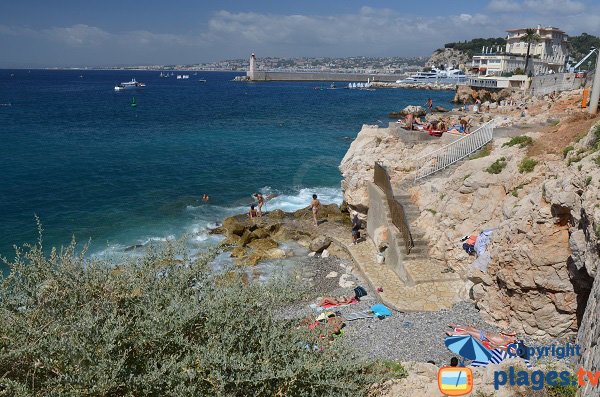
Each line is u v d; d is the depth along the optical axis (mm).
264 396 7207
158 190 38188
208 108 104938
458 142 23781
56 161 47219
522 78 95125
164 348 6973
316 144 58125
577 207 12227
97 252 25719
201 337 7434
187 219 31688
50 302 7059
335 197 36938
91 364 6152
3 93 144125
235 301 7762
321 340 8555
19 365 6387
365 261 22562
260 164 47469
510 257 13969
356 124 75750
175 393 6398
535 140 19141
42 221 30375
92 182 39969
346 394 7793
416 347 13898
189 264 8758
